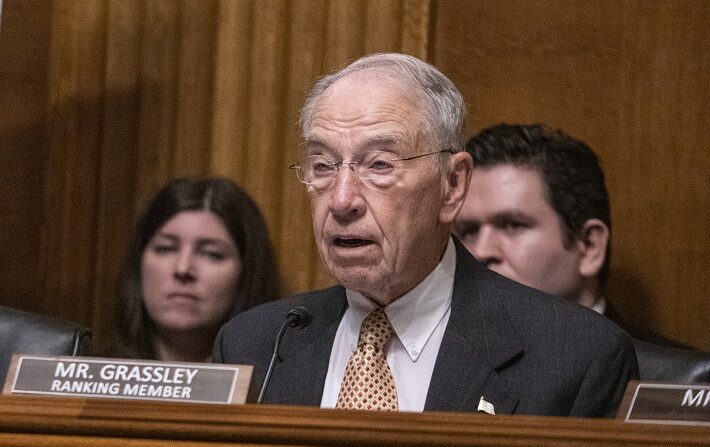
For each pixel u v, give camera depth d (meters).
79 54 5.30
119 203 5.22
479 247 4.16
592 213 4.18
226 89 5.20
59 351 3.50
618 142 5.09
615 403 3.12
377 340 3.16
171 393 2.51
